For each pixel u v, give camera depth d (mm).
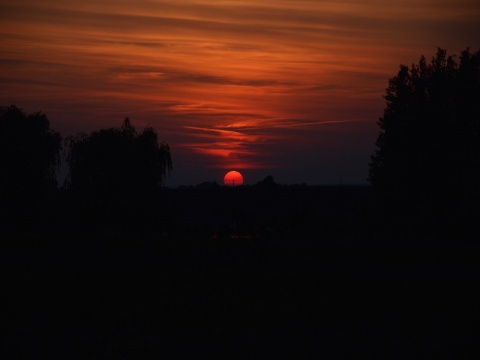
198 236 57875
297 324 26391
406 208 63969
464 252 46562
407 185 63812
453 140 63844
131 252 47938
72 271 40438
